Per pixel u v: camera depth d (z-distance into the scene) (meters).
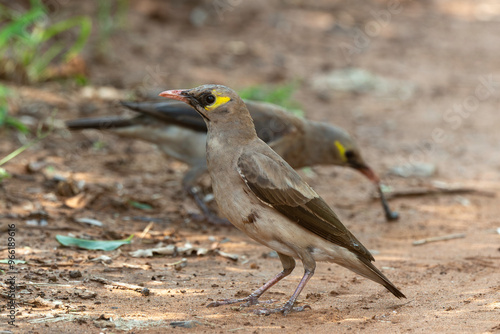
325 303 8.60
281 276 8.53
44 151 14.80
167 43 24.75
